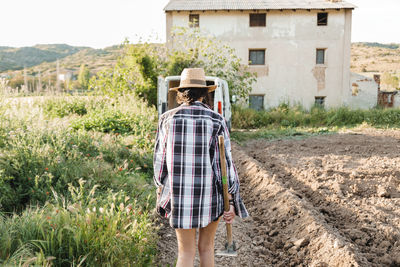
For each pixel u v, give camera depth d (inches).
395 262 124.3
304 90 805.2
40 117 256.5
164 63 607.5
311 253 132.9
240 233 156.0
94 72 3563.0
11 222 123.1
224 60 654.5
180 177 86.4
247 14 784.3
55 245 111.3
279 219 167.0
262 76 801.6
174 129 87.5
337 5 776.3
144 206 169.8
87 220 117.4
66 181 177.3
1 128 229.6
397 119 593.3
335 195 187.2
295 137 454.6
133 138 300.2
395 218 158.2
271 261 135.0
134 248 120.7
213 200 88.3
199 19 783.7
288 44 794.2
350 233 145.4
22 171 178.1
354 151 339.9
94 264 108.7
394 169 249.3
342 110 632.4
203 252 97.4
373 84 828.6
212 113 91.4
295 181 232.8
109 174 196.9
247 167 268.7
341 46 796.6
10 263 97.0
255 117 620.4
